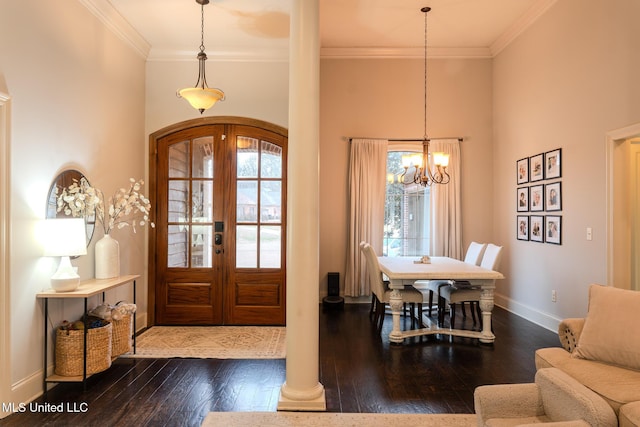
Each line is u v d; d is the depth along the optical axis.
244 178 4.86
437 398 2.88
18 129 2.75
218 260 4.83
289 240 2.86
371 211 5.90
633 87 3.42
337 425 2.52
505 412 1.87
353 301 5.98
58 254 2.92
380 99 6.01
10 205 2.67
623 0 3.51
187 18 4.11
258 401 2.85
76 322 3.21
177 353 3.82
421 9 4.75
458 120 6.01
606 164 3.71
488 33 5.43
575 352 2.35
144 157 4.78
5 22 2.64
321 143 6.01
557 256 4.46
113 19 3.95
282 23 4.22
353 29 5.29
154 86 4.82
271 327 4.76
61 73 3.22
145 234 4.78
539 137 4.81
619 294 2.34
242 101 4.85
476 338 4.28
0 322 2.60
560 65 4.39
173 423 2.53
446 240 5.86
